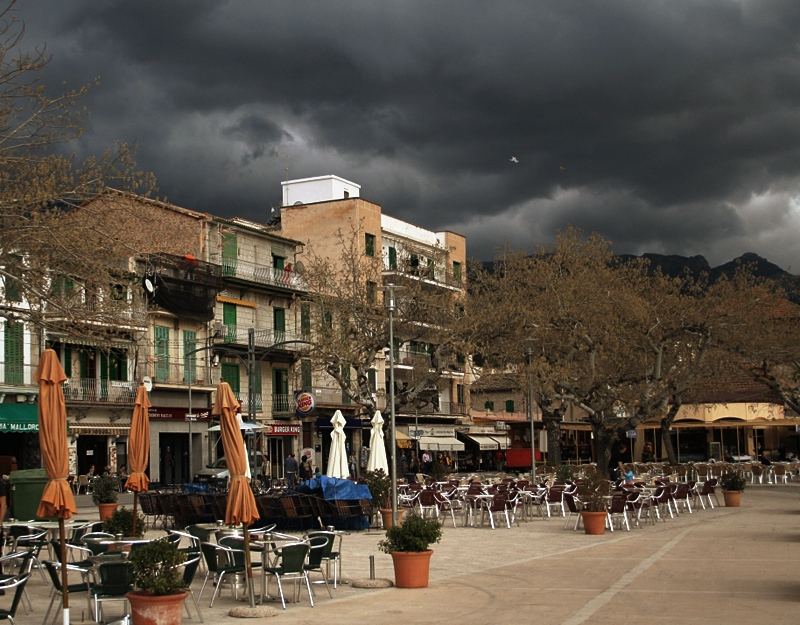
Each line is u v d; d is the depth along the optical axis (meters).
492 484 33.81
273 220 70.25
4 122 17.64
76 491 41.78
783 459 65.94
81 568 12.36
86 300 19.23
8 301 19.28
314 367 42.75
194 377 50.66
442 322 42.97
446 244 75.44
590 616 12.16
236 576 14.82
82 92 18.38
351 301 41.81
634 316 42.53
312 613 13.05
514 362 46.09
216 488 30.86
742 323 42.22
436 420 71.75
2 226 17.48
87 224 18.55
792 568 16.72
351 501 25.69
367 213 65.00
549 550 20.70
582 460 79.19
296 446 57.75
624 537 23.50
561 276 46.22
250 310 55.47
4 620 11.36
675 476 39.38
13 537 17.91
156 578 10.95
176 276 48.34
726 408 59.34
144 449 16.89
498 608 13.01
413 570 15.16
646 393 42.78
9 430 39.03
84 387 44.59
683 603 13.09
